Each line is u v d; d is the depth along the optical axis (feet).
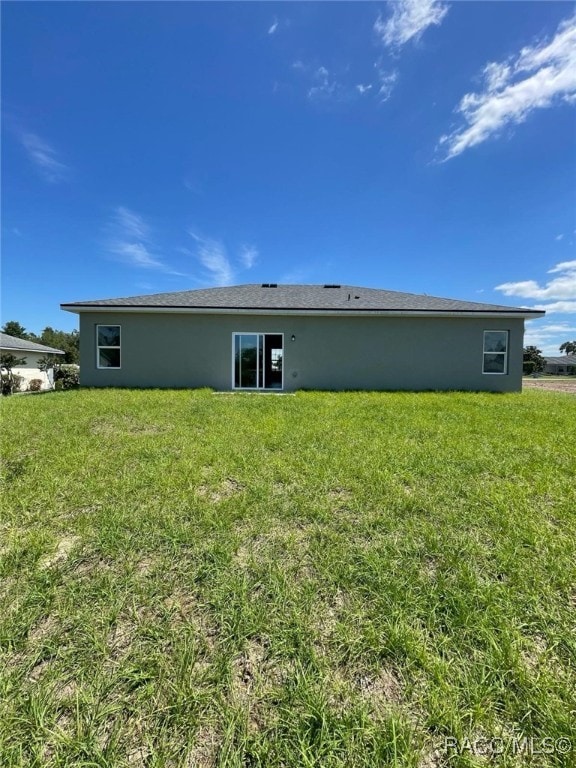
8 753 4.04
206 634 5.69
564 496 10.85
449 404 29.22
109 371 40.86
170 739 4.17
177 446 15.71
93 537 8.41
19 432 17.78
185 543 8.18
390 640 5.49
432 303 43.37
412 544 8.22
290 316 41.14
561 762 3.97
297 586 6.80
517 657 5.20
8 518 9.38
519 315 40.04
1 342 81.61
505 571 7.27
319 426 19.93
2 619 5.93
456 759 3.99
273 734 4.21
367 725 4.30
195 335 40.81
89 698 4.63
